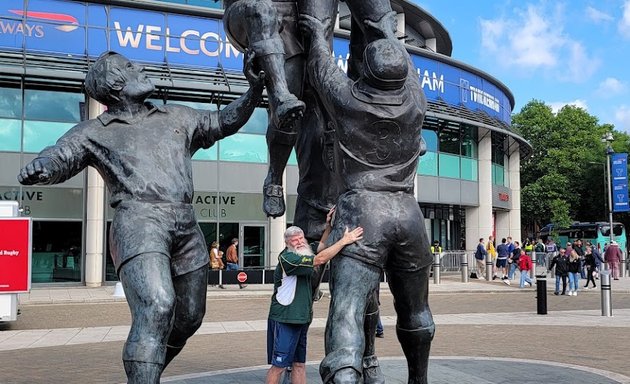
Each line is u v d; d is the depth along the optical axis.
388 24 4.41
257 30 4.12
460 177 33.50
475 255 29.42
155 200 3.71
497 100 36.41
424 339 4.15
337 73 4.09
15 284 13.28
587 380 6.49
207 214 25.31
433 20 36.56
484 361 7.72
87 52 23.20
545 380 6.44
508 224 39.97
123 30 23.73
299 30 4.70
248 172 25.98
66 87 23.42
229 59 24.95
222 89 23.70
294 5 4.71
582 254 24.69
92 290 22.17
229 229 25.61
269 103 4.16
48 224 23.44
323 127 4.67
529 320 13.82
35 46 22.62
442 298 20.20
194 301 3.85
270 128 4.91
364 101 3.82
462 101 32.25
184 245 3.80
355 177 3.91
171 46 24.28
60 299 18.84
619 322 13.38
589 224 49.44
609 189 35.69
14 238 13.34
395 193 3.90
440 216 35.94
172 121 3.94
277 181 5.09
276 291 5.29
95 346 10.24
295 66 4.71
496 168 37.72
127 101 3.85
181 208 3.77
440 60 31.17
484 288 23.47
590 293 22.30
